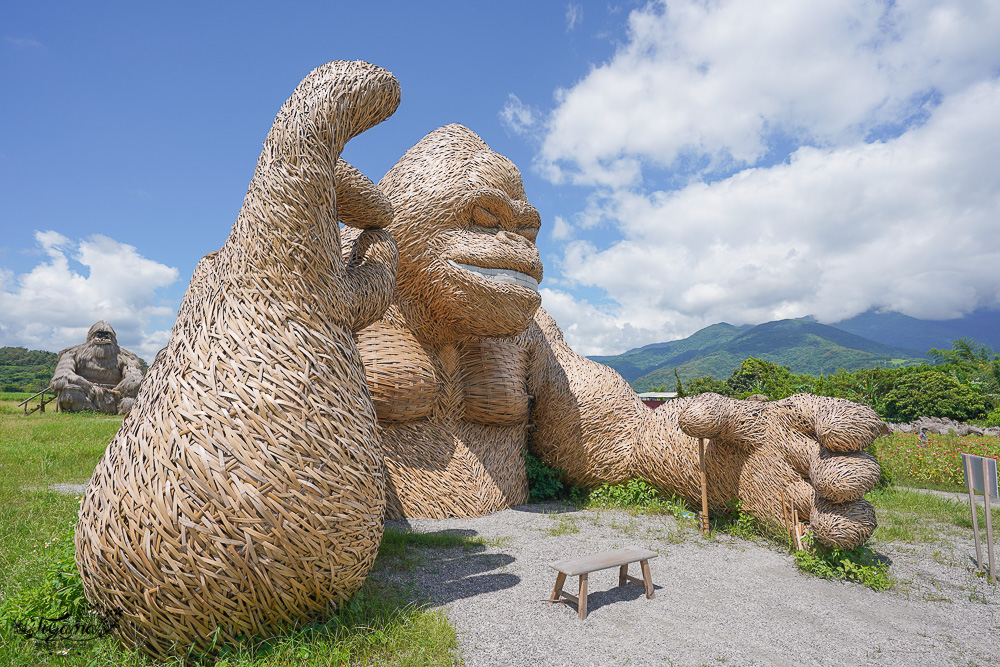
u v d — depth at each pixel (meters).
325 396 3.49
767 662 3.57
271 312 3.52
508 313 6.84
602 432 8.29
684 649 3.70
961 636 4.11
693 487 7.20
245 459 3.08
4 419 18.52
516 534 6.33
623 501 7.86
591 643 3.74
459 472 7.30
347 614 3.61
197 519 2.94
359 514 3.47
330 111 3.91
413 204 6.74
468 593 4.52
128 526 2.97
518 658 3.48
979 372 52.09
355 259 4.68
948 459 11.54
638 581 4.86
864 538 5.33
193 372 3.29
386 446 6.98
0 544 5.07
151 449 3.07
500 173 7.22
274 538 3.07
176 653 3.12
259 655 3.12
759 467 6.39
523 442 8.57
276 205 3.64
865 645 3.89
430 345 7.27
